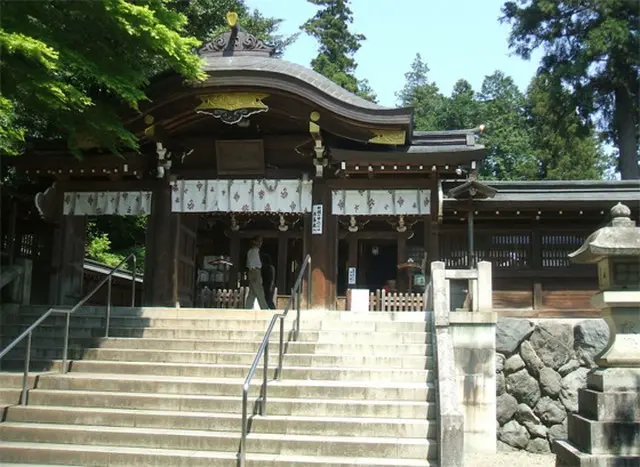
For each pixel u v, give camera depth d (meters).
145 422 8.24
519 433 10.91
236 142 13.76
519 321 11.36
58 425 8.29
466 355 10.14
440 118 47.84
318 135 13.16
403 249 18.88
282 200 13.99
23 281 12.83
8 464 7.56
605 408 6.48
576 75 28.89
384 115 12.59
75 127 11.30
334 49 38.84
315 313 11.51
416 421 7.98
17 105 10.88
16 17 9.48
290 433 7.94
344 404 8.31
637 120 29.70
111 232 25.44
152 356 10.11
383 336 10.34
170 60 10.73
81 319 11.79
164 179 14.26
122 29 10.05
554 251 14.83
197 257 21.62
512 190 14.55
